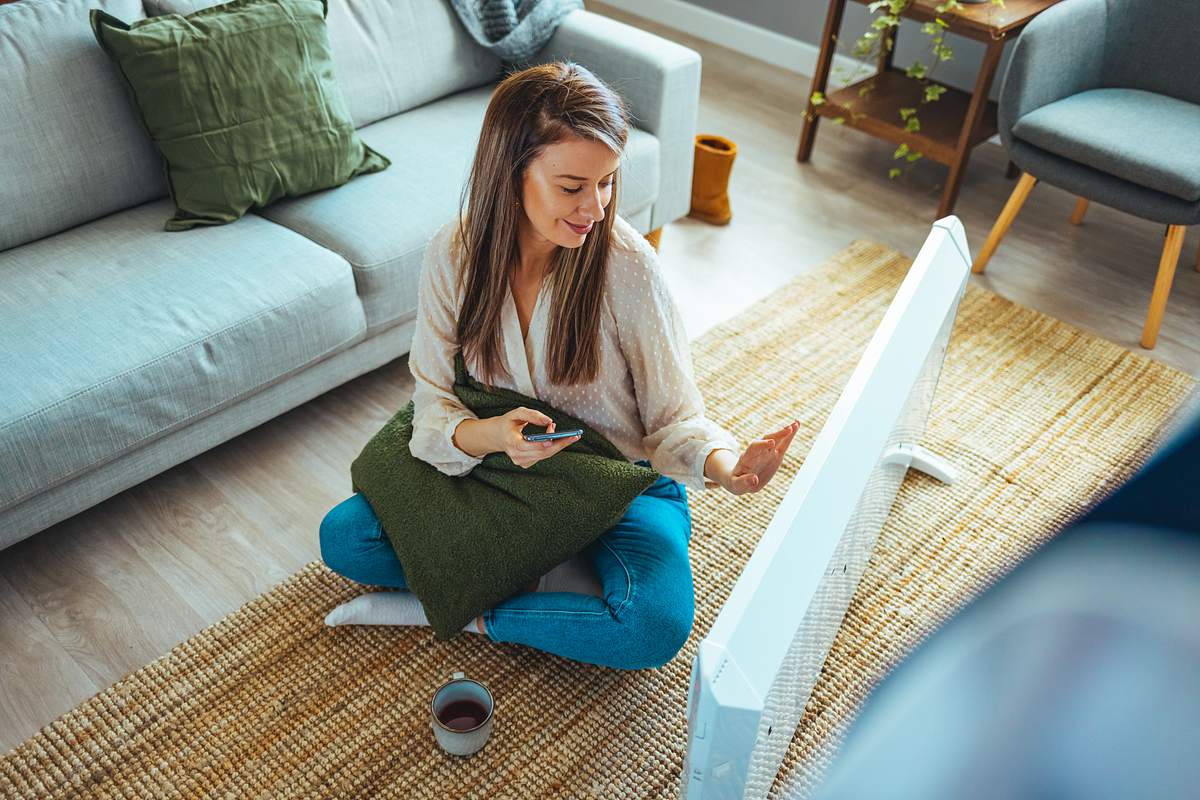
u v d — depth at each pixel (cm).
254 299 170
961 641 28
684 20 385
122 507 178
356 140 203
